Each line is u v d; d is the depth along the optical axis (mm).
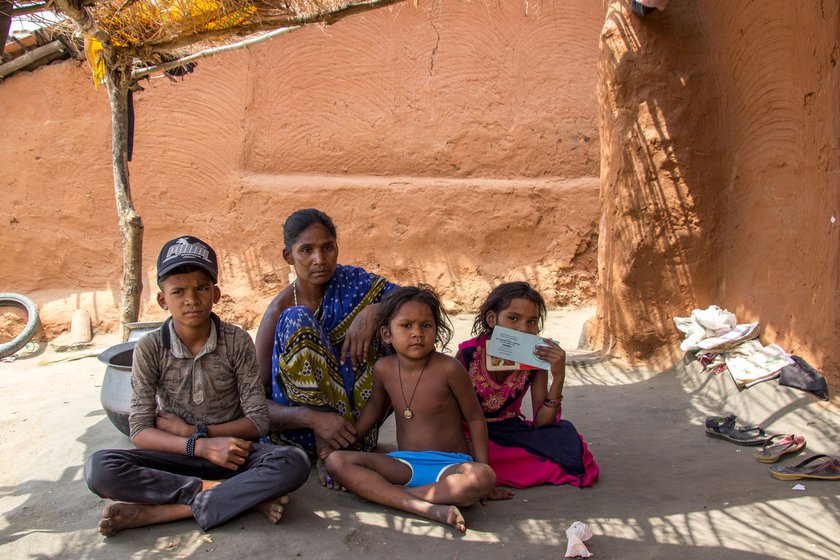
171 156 9250
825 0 4766
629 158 6227
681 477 3824
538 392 3955
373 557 3016
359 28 9164
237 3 5160
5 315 8727
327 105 9242
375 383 3807
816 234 4910
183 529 3270
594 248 8664
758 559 2918
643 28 6164
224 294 8938
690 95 6098
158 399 3650
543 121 8914
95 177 9203
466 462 3420
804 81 5062
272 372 4012
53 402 5980
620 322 6289
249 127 9273
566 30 8875
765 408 4738
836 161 4715
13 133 9141
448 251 8812
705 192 6102
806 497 3469
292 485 3303
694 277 6117
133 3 5254
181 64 6645
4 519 3527
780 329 5242
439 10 9055
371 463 3494
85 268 9219
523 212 8688
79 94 9164
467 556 3014
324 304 4066
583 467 3801
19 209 9148
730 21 5844
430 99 9102
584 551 2959
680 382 5652
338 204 8938
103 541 3191
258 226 9023
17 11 4730
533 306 3852
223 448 3363
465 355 4051
